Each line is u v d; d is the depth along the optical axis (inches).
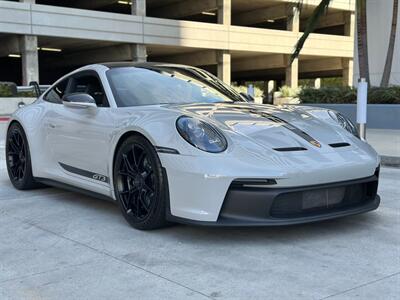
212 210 137.2
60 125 191.8
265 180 136.0
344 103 517.0
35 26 1002.1
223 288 114.2
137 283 117.8
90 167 177.5
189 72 202.5
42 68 1488.7
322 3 498.9
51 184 203.8
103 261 132.4
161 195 146.8
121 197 161.8
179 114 151.0
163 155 144.4
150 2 1375.5
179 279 119.7
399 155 298.7
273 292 111.7
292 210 141.7
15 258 136.0
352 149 157.3
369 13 588.1
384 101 479.2
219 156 138.0
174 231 155.9
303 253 136.7
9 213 182.1
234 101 188.9
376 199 162.7
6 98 847.1
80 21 1059.3
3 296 112.0
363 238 149.4
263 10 1459.2
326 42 1457.9
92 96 187.0
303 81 1966.0
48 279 121.2
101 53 1258.6
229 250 139.3
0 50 1091.9
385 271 123.9
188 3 1362.0
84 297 110.7
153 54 1408.7
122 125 159.8
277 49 1368.1
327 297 108.7
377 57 585.3
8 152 226.1
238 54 1427.2
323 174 142.6
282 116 168.2
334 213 146.9
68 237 153.1
